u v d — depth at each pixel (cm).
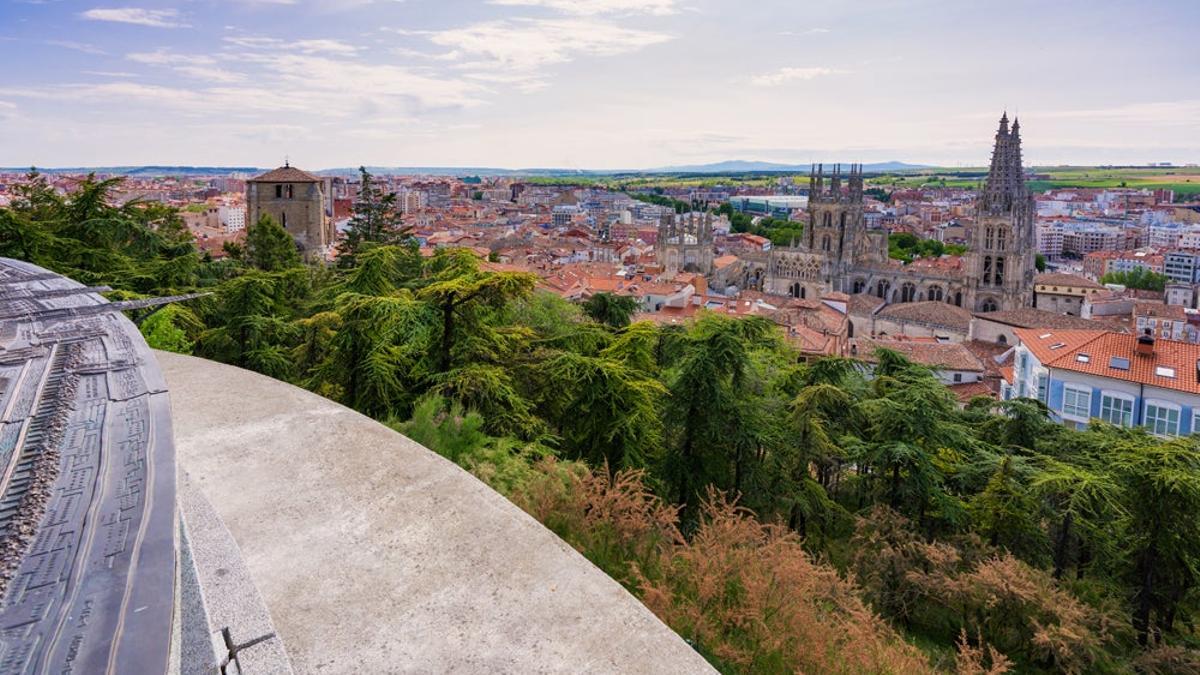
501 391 1609
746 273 14875
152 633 290
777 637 859
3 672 257
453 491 820
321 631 586
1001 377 6347
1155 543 2211
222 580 572
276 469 861
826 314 8712
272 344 2656
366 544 712
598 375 1677
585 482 1143
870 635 1009
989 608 2008
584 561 693
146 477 404
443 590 643
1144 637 2227
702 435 2045
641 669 553
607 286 9681
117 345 611
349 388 1747
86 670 264
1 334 628
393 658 560
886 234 14350
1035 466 2750
